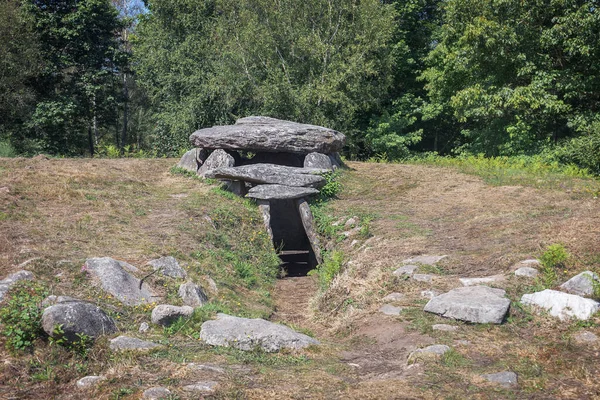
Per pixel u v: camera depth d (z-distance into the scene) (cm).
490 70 2214
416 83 3033
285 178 1409
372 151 2870
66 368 541
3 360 543
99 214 1113
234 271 1016
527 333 630
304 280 1138
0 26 2584
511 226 1016
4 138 2573
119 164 1662
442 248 962
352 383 520
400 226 1159
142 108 4391
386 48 2600
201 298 793
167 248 972
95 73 2942
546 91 2067
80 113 2978
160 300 767
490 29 2042
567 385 496
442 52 2480
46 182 1291
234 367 552
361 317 743
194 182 1509
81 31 2872
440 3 2867
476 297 693
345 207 1376
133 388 493
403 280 824
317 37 2516
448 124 3278
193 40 2661
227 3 2623
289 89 2420
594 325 619
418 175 1617
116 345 584
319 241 1269
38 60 2758
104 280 754
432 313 695
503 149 2220
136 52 2928
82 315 598
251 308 848
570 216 1006
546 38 1984
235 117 2581
